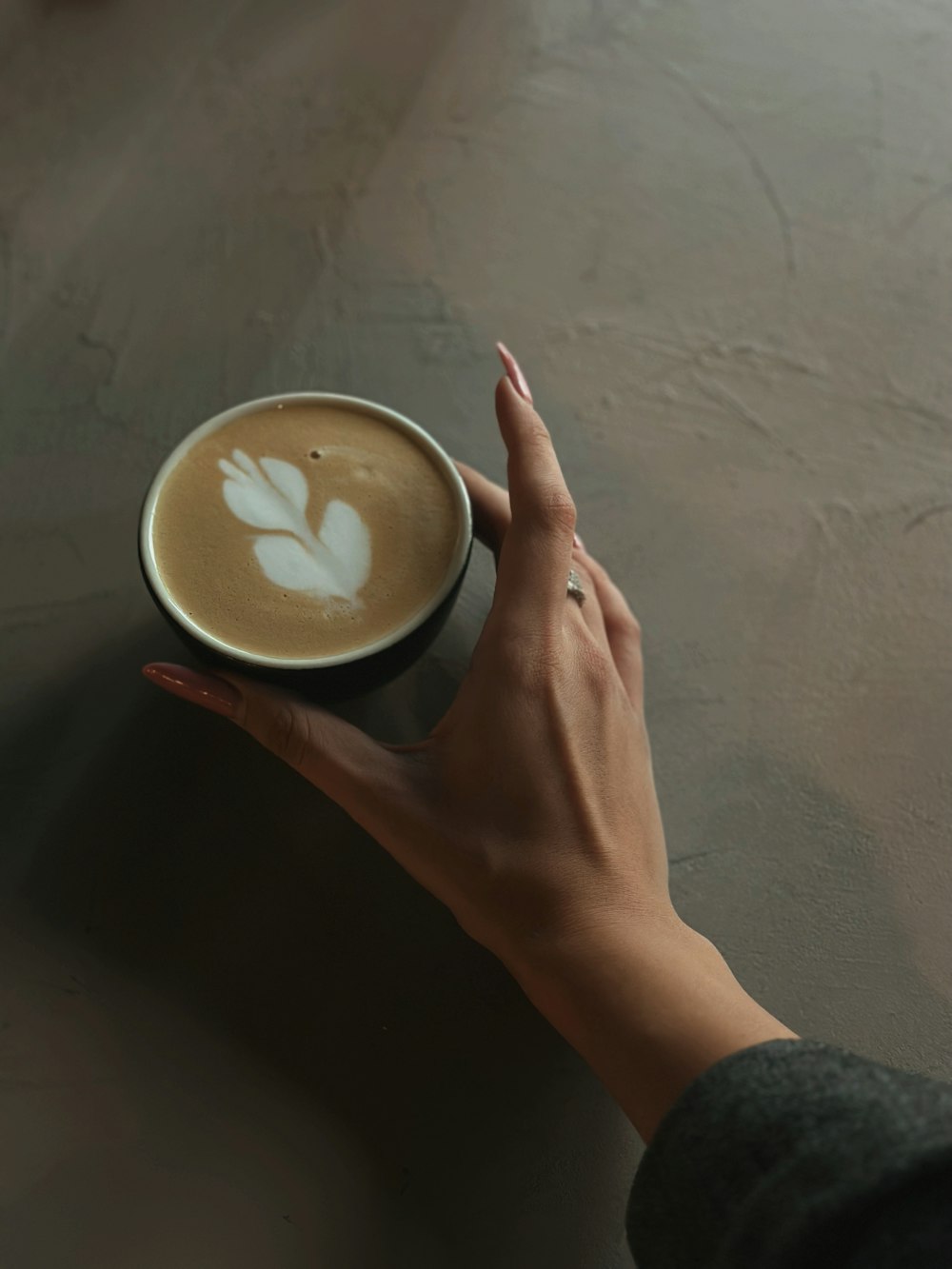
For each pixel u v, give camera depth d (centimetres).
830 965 47
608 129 63
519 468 45
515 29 66
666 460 55
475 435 55
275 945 46
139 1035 45
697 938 43
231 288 58
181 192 61
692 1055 38
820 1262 35
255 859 47
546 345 58
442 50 65
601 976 40
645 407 57
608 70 65
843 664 52
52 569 52
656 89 65
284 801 48
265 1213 43
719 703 51
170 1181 43
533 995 42
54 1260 43
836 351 58
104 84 64
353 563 45
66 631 51
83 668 50
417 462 47
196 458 47
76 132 62
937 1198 34
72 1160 44
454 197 61
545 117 64
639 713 48
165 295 58
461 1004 46
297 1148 44
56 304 58
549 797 43
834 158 63
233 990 46
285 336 57
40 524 53
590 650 46
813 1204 34
